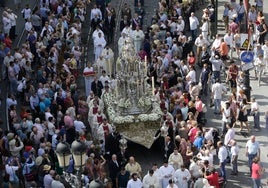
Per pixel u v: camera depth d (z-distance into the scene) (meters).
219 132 112.81
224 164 100.25
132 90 106.88
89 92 120.56
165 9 138.12
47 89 111.81
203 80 120.81
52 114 109.69
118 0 155.75
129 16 138.50
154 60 121.50
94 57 134.12
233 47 131.75
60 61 124.94
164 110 107.62
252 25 135.12
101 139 103.69
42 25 137.50
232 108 110.31
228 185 102.38
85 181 88.50
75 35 129.75
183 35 129.50
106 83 112.38
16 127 103.94
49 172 92.56
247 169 105.38
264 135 112.75
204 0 153.00
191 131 104.25
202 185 93.50
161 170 95.94
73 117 107.69
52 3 138.50
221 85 116.38
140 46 131.75
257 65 125.50
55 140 101.19
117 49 137.25
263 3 154.50
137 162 106.06
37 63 125.00
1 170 100.50
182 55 128.75
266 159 107.56
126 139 105.19
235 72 121.44
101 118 107.19
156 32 131.75
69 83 114.50
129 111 106.19
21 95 115.75
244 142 111.25
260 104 121.00
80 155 68.12
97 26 130.62
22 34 136.75
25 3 149.00
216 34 133.88
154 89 110.94
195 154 102.75
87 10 150.38
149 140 105.44
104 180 94.25
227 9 140.50
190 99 114.00
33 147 100.44
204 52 125.94
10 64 117.00
